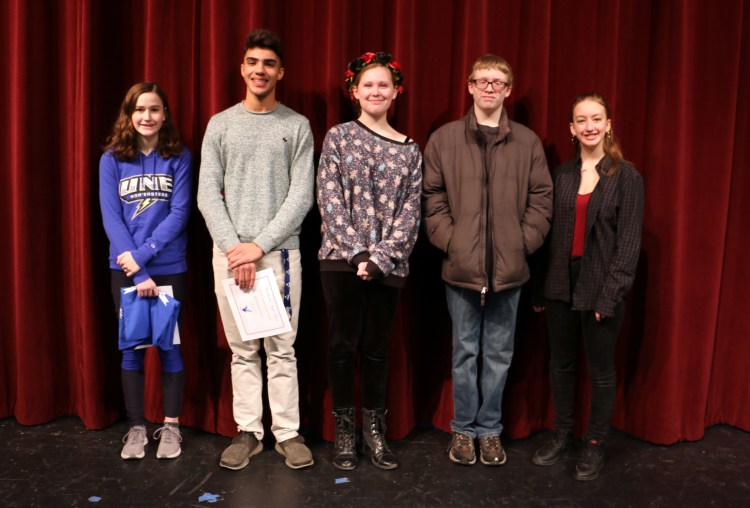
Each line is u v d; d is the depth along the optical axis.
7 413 2.62
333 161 2.15
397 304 2.26
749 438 2.56
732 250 2.59
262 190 2.19
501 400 2.45
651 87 2.46
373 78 2.13
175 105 2.46
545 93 2.43
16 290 2.51
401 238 2.10
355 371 2.50
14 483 2.11
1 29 2.46
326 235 2.17
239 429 2.34
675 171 2.39
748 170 2.53
